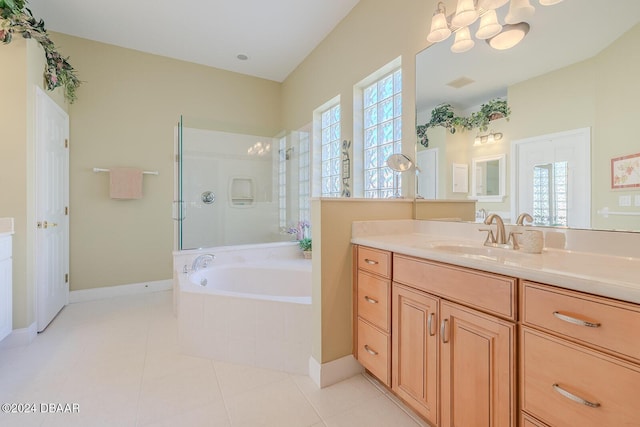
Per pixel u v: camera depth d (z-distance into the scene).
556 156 1.33
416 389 1.30
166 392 1.55
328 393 1.55
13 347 2.03
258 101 4.05
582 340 0.77
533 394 0.88
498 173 1.57
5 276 1.92
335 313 1.66
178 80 3.55
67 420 1.34
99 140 3.14
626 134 1.11
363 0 2.53
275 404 1.46
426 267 1.26
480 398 1.04
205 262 2.66
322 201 1.63
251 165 3.45
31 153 2.16
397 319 1.40
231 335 1.87
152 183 3.40
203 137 3.19
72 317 2.61
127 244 3.28
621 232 1.12
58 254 2.73
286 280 2.69
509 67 1.51
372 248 1.57
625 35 1.12
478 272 1.04
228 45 3.25
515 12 1.40
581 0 1.24
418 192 2.05
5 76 2.03
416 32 2.03
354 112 2.70
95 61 3.12
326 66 3.09
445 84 1.84
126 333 2.29
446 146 1.85
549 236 1.35
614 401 0.71
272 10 2.67
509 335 0.94
